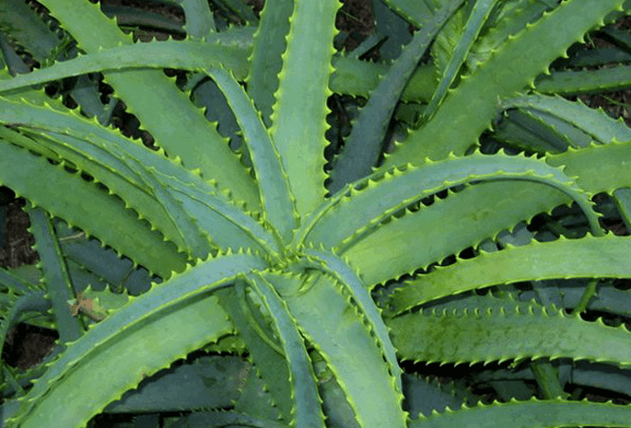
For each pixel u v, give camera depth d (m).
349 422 1.29
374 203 1.20
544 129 1.45
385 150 1.62
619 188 1.26
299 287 1.20
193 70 1.32
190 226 1.19
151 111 1.29
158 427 1.43
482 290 1.46
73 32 1.30
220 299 1.19
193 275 1.11
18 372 1.45
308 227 1.18
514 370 1.47
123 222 1.33
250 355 1.23
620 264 1.20
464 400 1.38
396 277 1.27
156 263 1.34
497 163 1.15
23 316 1.39
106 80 1.28
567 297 1.46
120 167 1.20
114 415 1.45
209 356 1.36
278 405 1.24
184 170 1.18
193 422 1.30
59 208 1.30
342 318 1.18
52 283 1.31
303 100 1.25
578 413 1.21
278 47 1.34
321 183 1.26
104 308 1.24
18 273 1.50
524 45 1.29
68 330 1.32
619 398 1.62
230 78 1.19
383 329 1.07
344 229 1.22
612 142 1.23
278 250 1.20
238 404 1.30
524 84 1.31
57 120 1.14
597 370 1.44
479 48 1.48
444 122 1.34
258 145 1.19
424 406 1.37
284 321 1.08
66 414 1.15
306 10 1.22
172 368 1.34
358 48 1.62
